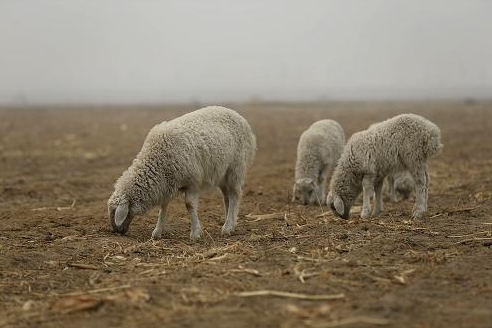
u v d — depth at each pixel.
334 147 24.17
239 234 17.20
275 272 12.48
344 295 10.93
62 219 19.91
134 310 10.51
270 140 48.16
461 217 18.28
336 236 15.71
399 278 11.76
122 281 12.38
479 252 13.85
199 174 16.34
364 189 19.39
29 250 15.38
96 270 13.55
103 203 23.58
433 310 10.12
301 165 23.45
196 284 11.80
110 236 16.83
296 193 22.70
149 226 18.55
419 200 18.70
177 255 14.65
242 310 10.27
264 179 28.69
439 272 12.28
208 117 16.94
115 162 37.16
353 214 20.78
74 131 56.28
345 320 9.68
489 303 10.38
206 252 14.50
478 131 51.66
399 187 22.70
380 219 18.45
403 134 18.55
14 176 31.64
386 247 14.41
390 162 18.92
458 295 10.88
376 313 10.02
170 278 12.32
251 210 21.19
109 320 10.08
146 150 16.56
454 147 40.44
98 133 54.28
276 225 18.27
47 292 12.07
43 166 35.41
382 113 76.00
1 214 21.09
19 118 76.31
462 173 28.73
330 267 12.72
